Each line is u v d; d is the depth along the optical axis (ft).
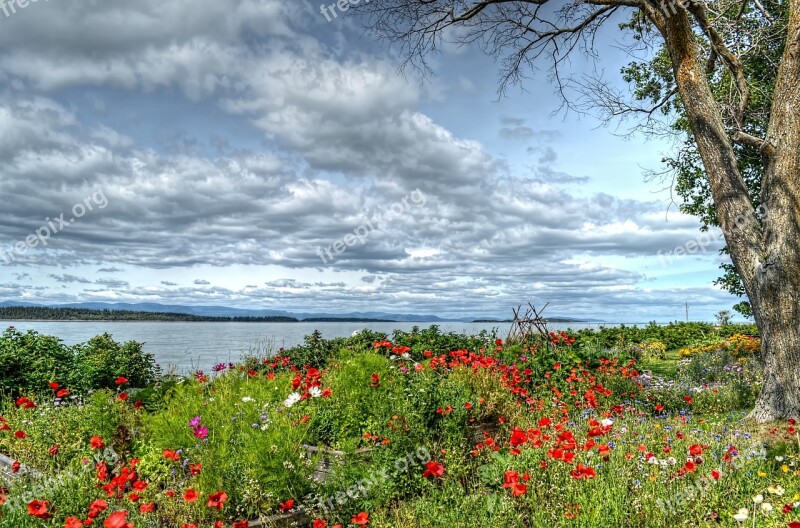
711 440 20.34
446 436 18.15
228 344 90.53
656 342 59.93
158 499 13.97
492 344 40.19
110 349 38.01
